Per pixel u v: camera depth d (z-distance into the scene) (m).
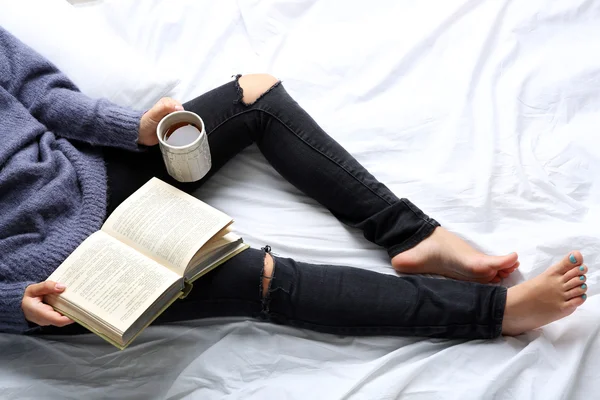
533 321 1.04
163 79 1.31
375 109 1.36
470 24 1.45
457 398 0.98
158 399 1.07
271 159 1.24
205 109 1.20
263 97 1.22
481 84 1.36
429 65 1.41
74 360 1.11
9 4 1.33
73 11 1.38
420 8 1.50
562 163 1.24
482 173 1.23
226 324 1.13
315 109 1.38
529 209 1.20
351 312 1.07
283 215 1.25
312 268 1.10
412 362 1.05
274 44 1.47
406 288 1.08
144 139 1.14
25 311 0.99
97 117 1.13
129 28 1.49
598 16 1.43
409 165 1.29
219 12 1.52
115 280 0.98
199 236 1.01
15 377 1.09
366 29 1.48
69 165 1.11
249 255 1.09
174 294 1.01
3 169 1.07
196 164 1.08
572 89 1.33
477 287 1.07
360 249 1.21
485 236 1.19
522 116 1.31
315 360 1.08
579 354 1.02
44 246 1.04
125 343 0.95
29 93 1.17
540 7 1.45
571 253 1.03
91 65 1.30
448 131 1.30
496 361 1.03
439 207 1.23
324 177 1.19
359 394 1.00
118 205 1.14
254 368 1.08
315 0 1.52
